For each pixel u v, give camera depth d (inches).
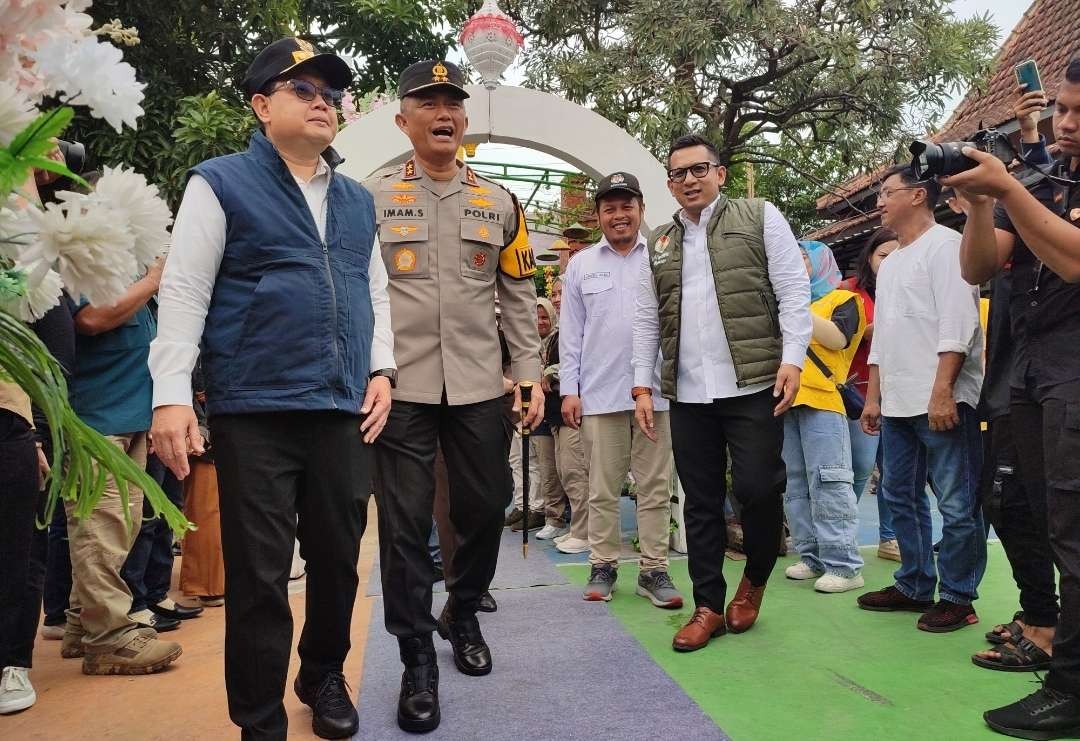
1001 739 85.9
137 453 118.3
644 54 383.2
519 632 128.2
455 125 108.2
